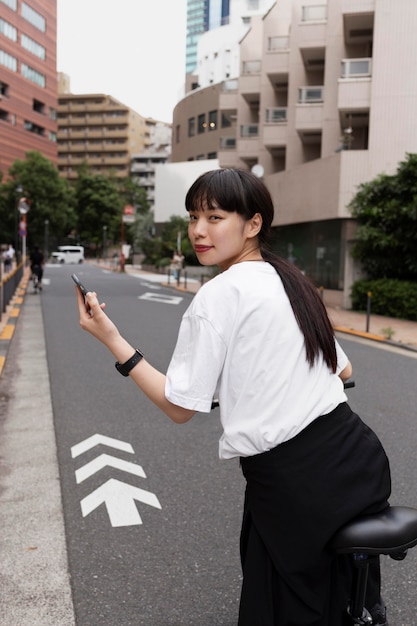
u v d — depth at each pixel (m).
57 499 3.73
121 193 93.75
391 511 1.47
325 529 1.40
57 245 80.94
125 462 4.45
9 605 2.54
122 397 6.55
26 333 11.62
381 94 18.64
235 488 3.95
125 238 82.50
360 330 12.97
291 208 22.42
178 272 27.08
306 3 24.89
